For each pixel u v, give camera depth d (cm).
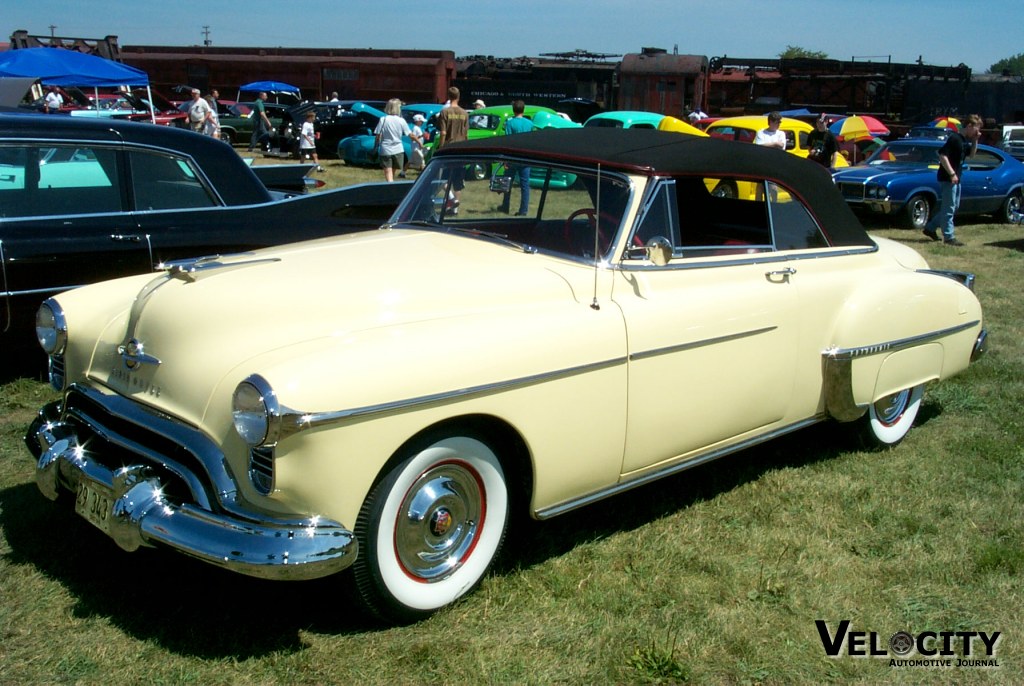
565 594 324
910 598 335
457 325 302
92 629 293
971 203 1373
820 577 346
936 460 462
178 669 275
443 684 275
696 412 367
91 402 316
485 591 322
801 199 419
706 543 368
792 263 410
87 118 523
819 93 2556
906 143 1435
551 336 315
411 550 295
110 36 2880
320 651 287
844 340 418
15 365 548
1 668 272
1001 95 2497
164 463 283
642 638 302
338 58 2702
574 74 2636
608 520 384
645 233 357
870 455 468
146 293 318
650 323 344
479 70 2736
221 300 298
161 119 2184
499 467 316
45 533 354
